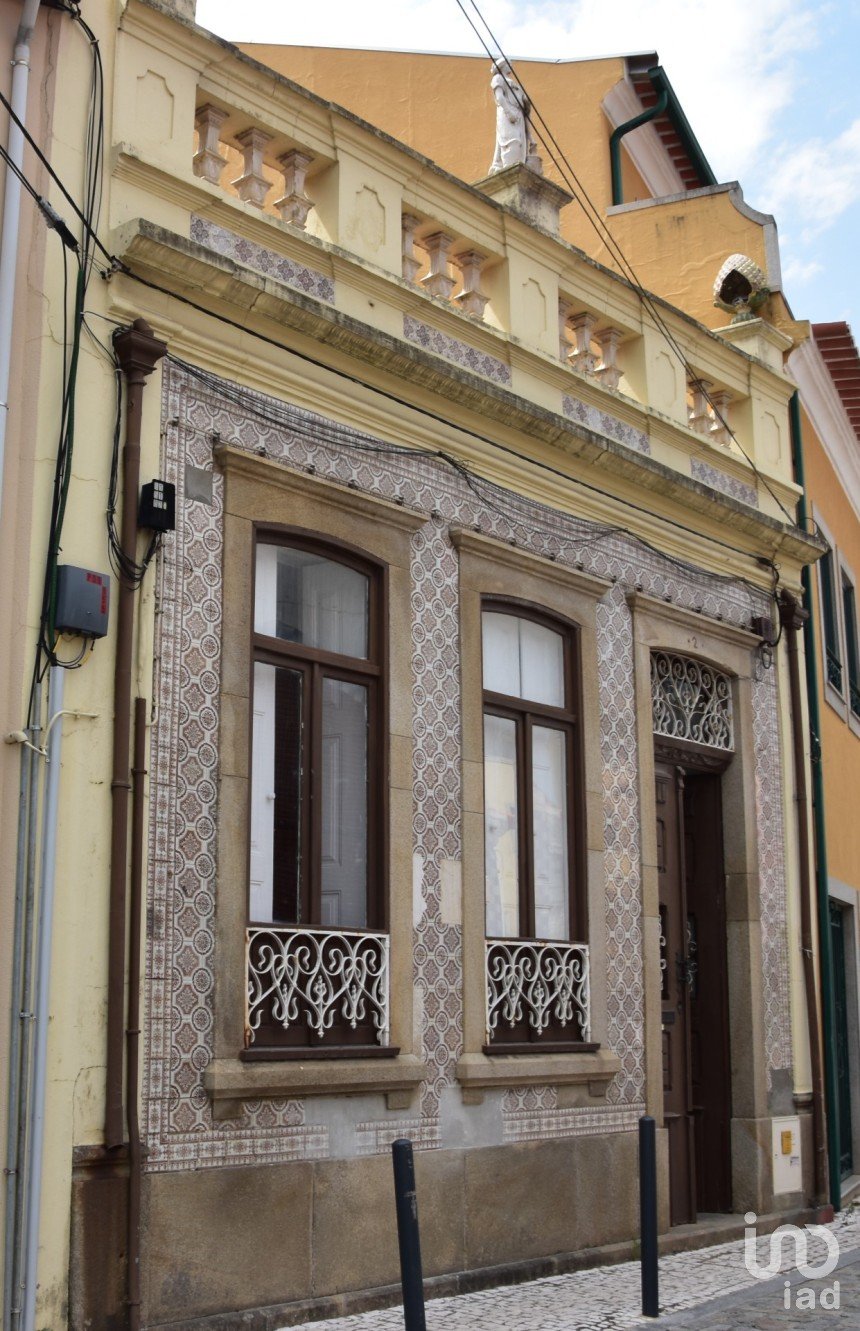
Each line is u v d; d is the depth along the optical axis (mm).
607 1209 9484
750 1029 11258
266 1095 7355
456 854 8844
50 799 6609
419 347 8891
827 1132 12078
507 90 10555
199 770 7371
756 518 11961
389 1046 8125
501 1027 9047
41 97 7258
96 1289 6469
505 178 10336
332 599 8469
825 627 15125
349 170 8914
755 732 11891
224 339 7887
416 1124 8258
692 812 11828
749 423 12594
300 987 7793
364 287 8836
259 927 7547
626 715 10469
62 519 6875
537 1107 9094
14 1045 6367
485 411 9430
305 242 8422
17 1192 6250
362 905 8359
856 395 15562
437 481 9164
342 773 8375
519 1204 8805
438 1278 8133
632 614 10680
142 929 6906
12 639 6648
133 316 7414
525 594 9688
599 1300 8109
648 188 17047
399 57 15312
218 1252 7043
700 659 11445
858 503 17719
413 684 8750
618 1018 9875
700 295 13789
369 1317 7484
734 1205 11078
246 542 7820
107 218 7453
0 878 6441
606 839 10070
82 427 7105
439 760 8836
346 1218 7715
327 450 8406
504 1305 7906
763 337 12906
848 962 15125
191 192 7809
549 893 9680
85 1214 6477
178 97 7930
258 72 8352
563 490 10164
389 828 8414
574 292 10688
